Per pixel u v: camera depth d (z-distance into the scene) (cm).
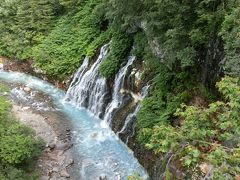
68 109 1583
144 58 1367
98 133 1383
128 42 1513
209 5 976
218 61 1023
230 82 647
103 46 1634
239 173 510
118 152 1263
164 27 1145
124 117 1357
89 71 1638
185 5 1002
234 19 837
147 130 679
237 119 575
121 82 1440
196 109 634
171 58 1101
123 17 1309
